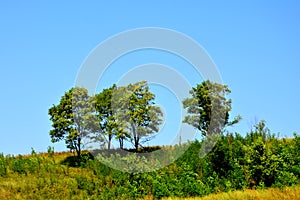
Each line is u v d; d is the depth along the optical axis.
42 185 35.44
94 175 37.25
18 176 38.50
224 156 33.53
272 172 31.05
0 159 41.53
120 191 32.62
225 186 31.42
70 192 34.38
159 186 32.12
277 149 33.81
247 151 32.78
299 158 32.75
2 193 33.59
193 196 31.20
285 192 27.95
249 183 31.38
